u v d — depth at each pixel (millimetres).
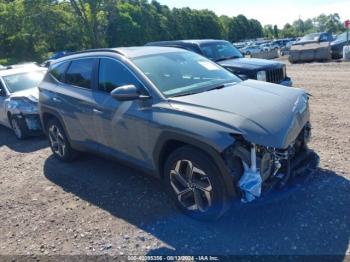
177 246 3469
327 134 6195
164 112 3842
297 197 4074
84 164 5887
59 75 5738
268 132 3299
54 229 4012
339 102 8734
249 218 3766
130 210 4230
